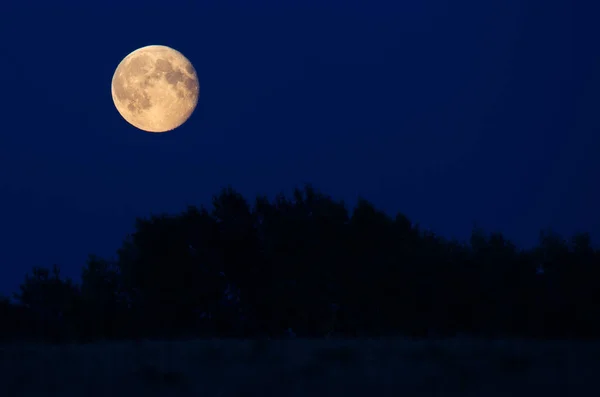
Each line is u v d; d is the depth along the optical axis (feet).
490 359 139.64
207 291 504.84
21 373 130.11
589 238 470.39
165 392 106.22
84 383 116.26
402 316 490.90
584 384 106.52
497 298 474.90
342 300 503.20
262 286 511.81
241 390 106.42
